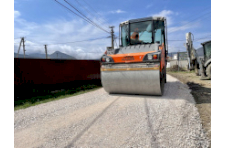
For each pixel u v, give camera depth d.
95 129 2.83
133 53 5.25
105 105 4.41
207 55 10.66
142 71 4.98
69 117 3.57
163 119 3.14
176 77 14.52
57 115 3.79
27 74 6.98
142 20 6.51
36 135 2.72
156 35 6.42
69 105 4.73
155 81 4.86
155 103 4.39
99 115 3.57
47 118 3.62
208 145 2.17
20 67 6.73
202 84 8.32
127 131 2.68
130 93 5.56
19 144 2.41
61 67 8.53
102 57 5.64
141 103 4.44
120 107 4.12
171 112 3.56
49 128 3.00
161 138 2.39
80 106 4.52
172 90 6.56
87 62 10.28
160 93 5.12
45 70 7.73
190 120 3.06
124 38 6.78
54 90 8.09
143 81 5.02
